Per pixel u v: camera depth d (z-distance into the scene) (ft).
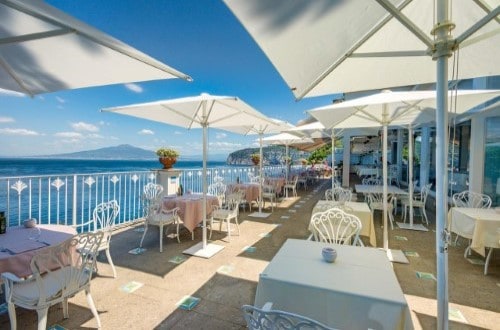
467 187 20.86
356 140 56.34
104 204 11.59
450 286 9.54
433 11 5.81
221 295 8.77
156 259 11.73
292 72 7.08
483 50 6.90
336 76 8.25
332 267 5.85
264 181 26.61
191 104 11.89
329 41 6.02
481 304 8.38
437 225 4.85
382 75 8.45
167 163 20.45
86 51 5.74
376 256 6.50
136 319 7.49
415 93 11.24
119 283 9.53
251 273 10.37
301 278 5.31
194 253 12.24
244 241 14.24
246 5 4.62
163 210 13.80
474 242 10.78
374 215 20.76
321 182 44.57
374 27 6.11
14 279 5.82
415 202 18.71
